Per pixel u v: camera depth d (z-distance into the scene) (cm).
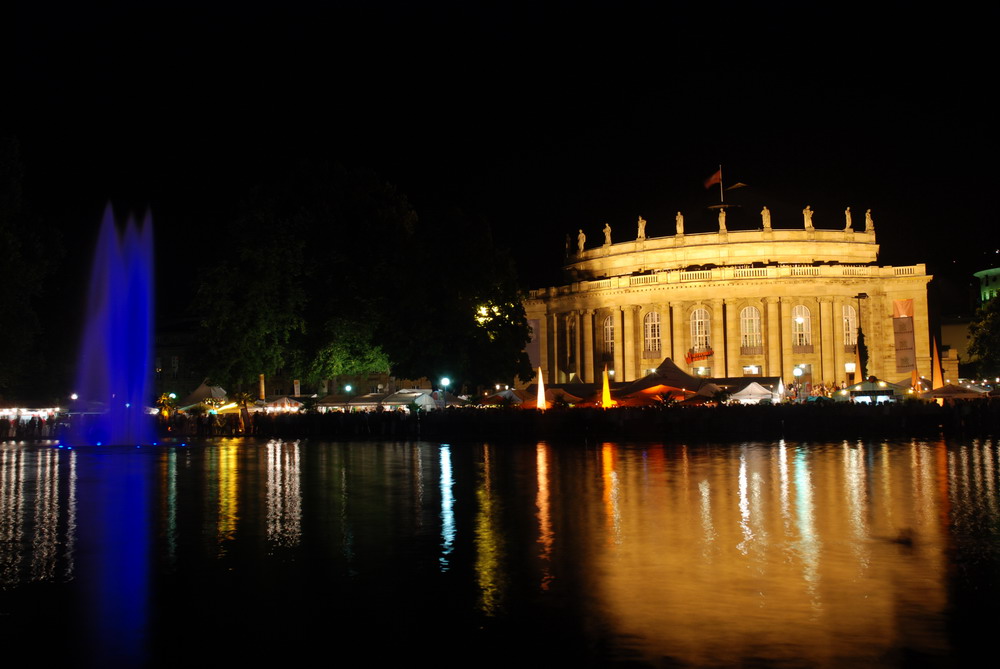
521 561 1870
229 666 1252
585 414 6362
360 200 8394
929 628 1374
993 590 1591
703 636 1345
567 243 12975
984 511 2462
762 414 6222
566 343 12238
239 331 7769
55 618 1488
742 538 2083
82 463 4588
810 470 3597
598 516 2447
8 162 6838
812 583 1648
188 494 3081
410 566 1838
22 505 2831
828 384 10419
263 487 3272
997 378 10194
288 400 8081
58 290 9400
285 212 8531
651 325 11156
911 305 10700
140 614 1509
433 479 3484
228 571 1816
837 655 1259
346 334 7844
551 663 1240
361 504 2759
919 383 8569
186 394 12912
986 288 14750
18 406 9350
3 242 6619
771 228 11156
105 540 2175
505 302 8388
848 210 11231
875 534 2120
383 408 7625
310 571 1805
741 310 10712
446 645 1323
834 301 10625
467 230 7962
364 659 1270
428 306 7788
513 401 7512
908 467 3697
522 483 3288
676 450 4938
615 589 1623
